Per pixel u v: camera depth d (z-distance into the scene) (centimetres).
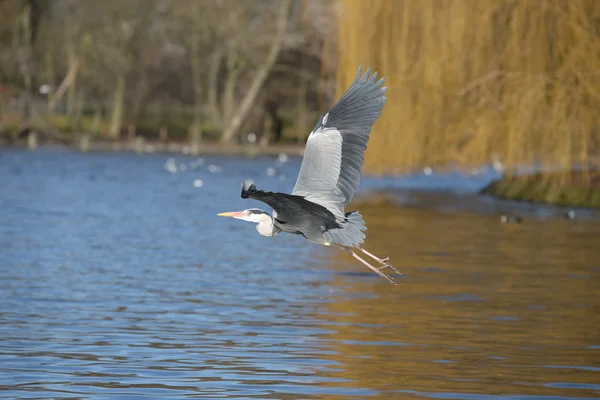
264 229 992
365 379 1205
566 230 2967
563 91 3284
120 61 8281
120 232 2809
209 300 1731
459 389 1167
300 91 8550
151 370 1234
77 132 8362
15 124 8100
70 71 8225
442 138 3459
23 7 7869
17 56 7931
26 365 1250
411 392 1150
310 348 1369
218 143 8550
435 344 1405
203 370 1238
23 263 2144
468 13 3406
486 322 1563
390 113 3522
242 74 8850
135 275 2009
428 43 3478
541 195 3981
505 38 3369
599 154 3503
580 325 1549
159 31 8438
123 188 4622
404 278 2005
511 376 1230
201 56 8612
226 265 2181
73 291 1800
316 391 1147
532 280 1992
